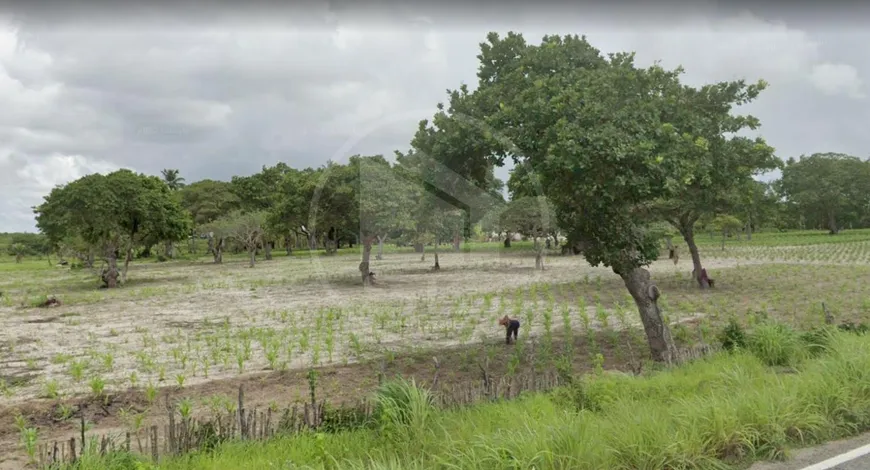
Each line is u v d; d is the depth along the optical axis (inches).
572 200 336.2
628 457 175.5
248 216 1654.8
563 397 246.4
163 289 1027.9
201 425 221.1
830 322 418.9
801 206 2714.1
